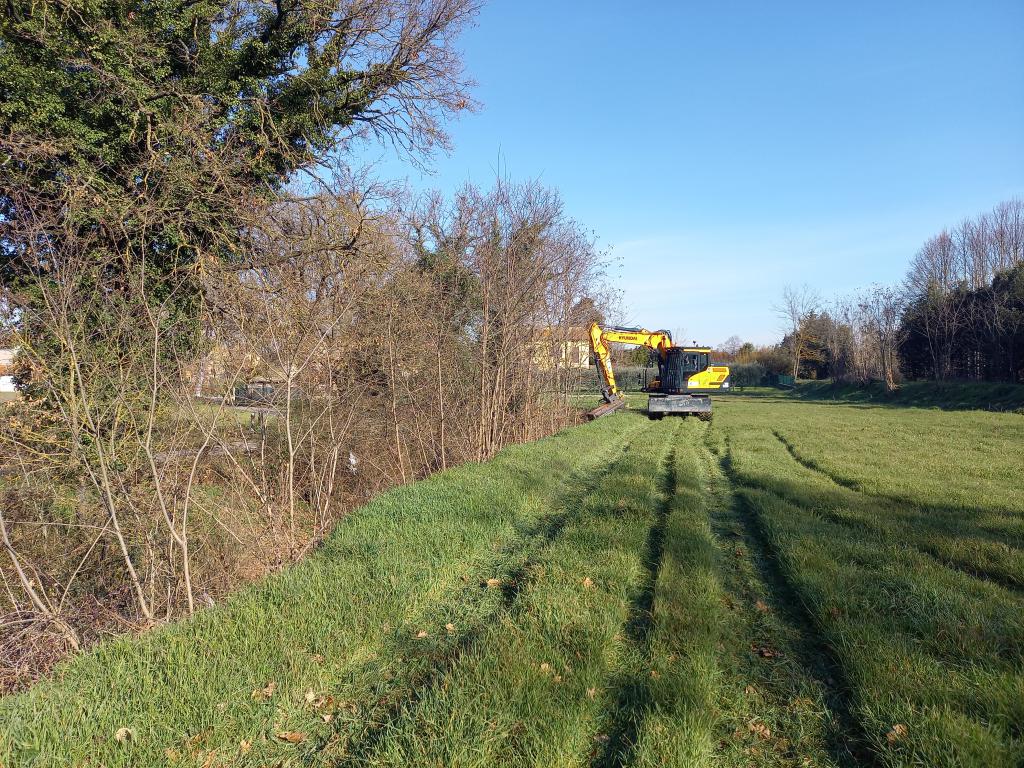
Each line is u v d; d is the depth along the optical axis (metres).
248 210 7.86
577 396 28.56
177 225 7.41
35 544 6.79
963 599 5.07
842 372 55.53
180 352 6.98
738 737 3.42
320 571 5.72
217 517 7.31
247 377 7.36
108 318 6.23
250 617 4.71
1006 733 3.20
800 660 4.34
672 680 3.79
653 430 20.97
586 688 3.70
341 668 4.18
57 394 6.02
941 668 3.94
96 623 6.45
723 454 15.59
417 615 5.11
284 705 3.69
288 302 7.39
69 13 9.23
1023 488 10.41
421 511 7.75
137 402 6.56
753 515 8.81
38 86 8.66
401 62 14.06
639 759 3.01
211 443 7.23
